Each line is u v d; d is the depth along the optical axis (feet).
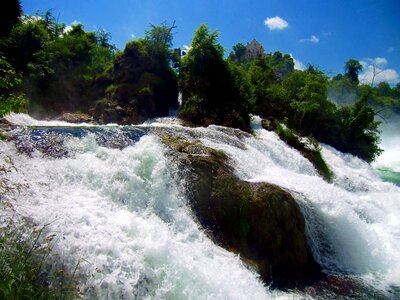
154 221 27.07
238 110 71.36
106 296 19.02
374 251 34.71
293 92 90.58
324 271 31.58
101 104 79.30
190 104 74.69
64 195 25.09
